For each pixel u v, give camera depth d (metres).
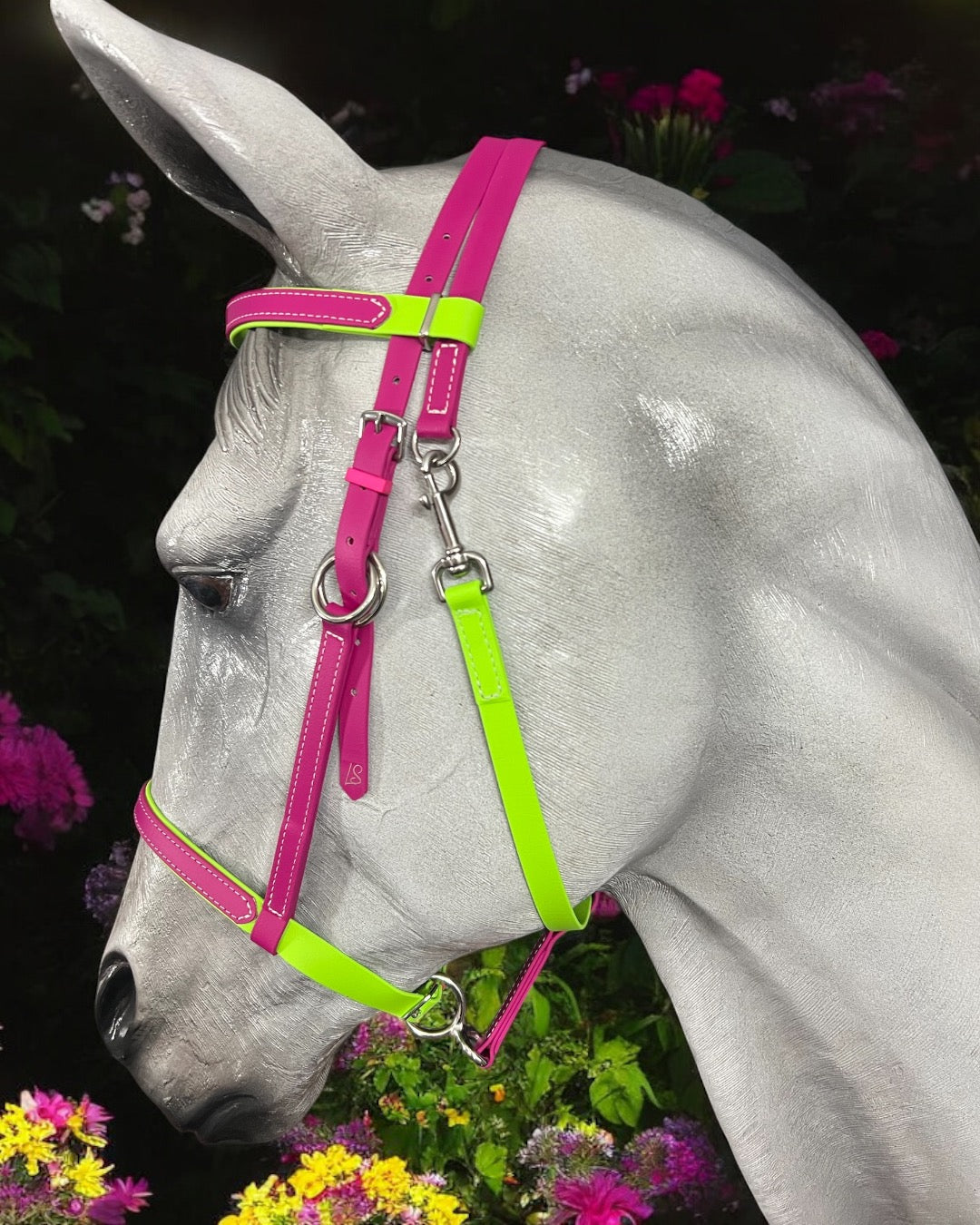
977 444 3.29
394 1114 2.78
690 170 3.47
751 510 1.25
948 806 1.32
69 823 3.37
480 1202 2.73
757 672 1.29
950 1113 1.38
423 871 1.31
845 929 1.35
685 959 1.47
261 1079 1.47
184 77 1.20
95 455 4.28
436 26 4.57
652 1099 2.85
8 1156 2.37
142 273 4.52
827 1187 1.47
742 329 1.26
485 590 1.22
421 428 1.21
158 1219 2.96
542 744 1.25
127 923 1.47
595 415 1.22
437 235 1.25
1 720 3.41
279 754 1.32
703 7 5.37
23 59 4.82
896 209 4.51
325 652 1.26
